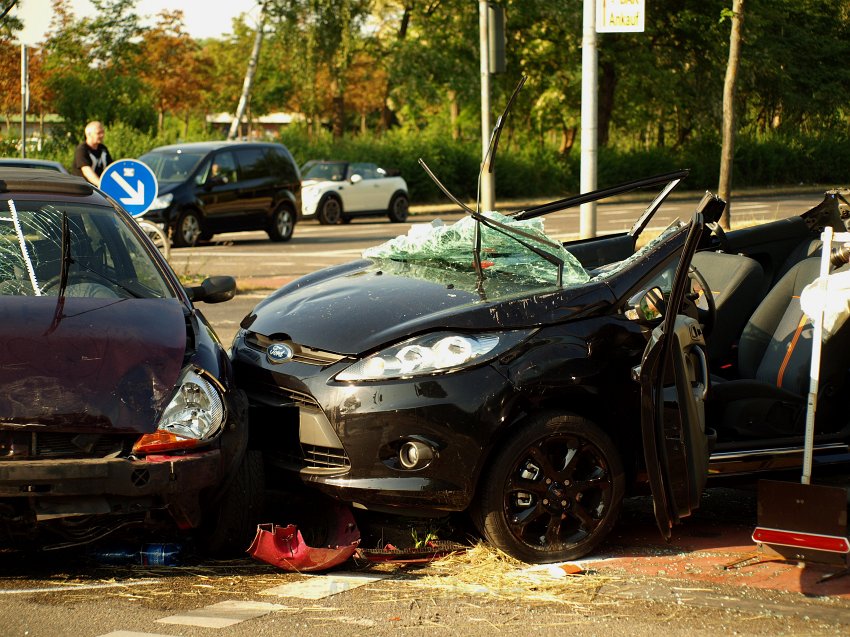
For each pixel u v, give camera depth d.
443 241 5.96
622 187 6.34
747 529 5.72
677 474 4.99
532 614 4.37
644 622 4.30
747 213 30.98
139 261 5.68
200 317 5.51
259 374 5.26
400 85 45.31
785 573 4.97
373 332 5.03
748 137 53.47
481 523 4.92
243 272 17.14
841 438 5.94
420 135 42.66
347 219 31.44
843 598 4.66
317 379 4.96
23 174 6.15
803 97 54.09
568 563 5.04
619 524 5.76
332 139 42.25
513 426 4.90
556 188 46.19
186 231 22.05
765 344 6.34
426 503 4.80
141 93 37.59
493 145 5.25
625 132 55.78
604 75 50.62
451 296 5.23
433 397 4.77
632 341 5.14
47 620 4.20
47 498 4.36
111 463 4.39
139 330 4.95
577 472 5.12
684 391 5.01
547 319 5.01
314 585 4.67
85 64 38.34
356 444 4.82
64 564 4.86
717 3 48.94
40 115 39.09
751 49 50.69
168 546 4.93
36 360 4.60
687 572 4.96
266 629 4.16
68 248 5.47
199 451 4.60
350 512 5.19
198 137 38.84
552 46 50.31
